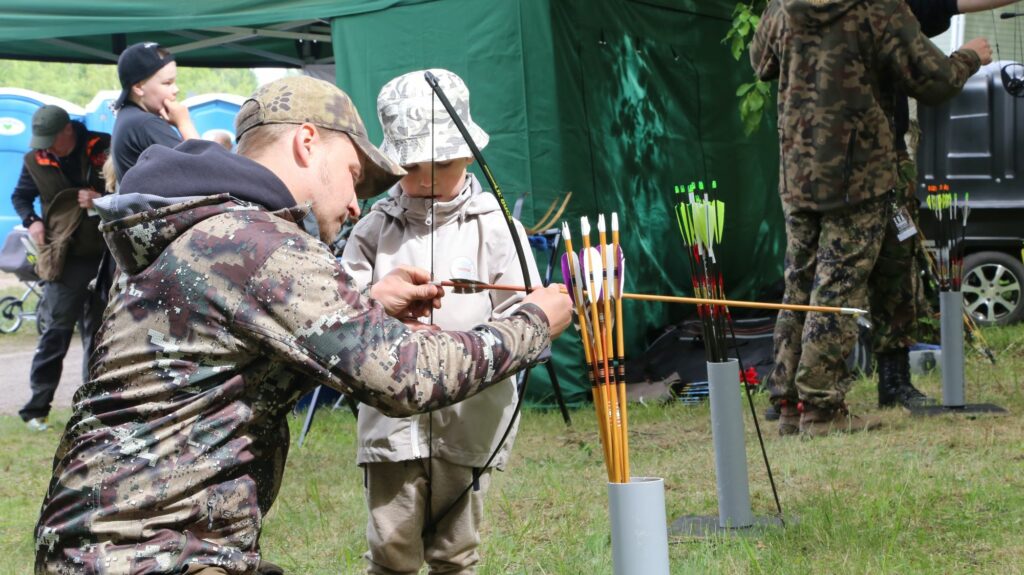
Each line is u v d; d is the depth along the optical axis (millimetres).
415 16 7336
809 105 5309
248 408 1881
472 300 2918
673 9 8531
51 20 7543
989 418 5602
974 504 4082
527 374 2768
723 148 9125
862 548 3619
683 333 7941
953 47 11195
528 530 4258
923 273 6859
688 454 5422
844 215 5309
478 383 1959
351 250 3068
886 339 6027
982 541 3688
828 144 5273
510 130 7137
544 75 7062
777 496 4137
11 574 4242
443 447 2840
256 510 1915
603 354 2344
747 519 3998
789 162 5430
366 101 7516
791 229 5531
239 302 1832
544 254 7098
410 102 2920
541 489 4840
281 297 1828
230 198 1911
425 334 1937
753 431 5809
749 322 8297
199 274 1844
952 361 5848
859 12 5160
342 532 4488
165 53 6176
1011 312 9539
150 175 1898
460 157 2902
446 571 2947
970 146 9555
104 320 1929
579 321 2350
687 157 8664
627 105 7848
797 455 5039
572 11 7227
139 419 1844
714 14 9008
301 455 6113
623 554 2357
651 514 2346
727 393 3988
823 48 5250
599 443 5906
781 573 3432
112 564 1791
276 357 1853
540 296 2146
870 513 3975
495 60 7141
